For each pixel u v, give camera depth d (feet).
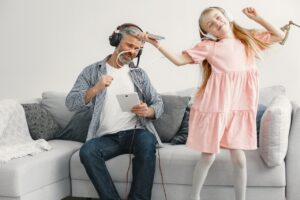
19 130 8.68
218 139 6.66
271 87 8.98
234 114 6.81
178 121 8.55
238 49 6.95
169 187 7.30
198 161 7.02
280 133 6.68
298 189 7.02
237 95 6.83
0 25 11.90
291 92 9.89
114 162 7.46
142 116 7.82
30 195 6.89
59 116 9.77
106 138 7.74
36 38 11.62
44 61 11.61
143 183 7.09
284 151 6.83
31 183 6.90
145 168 7.11
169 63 10.46
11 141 8.35
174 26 10.43
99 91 7.61
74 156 7.79
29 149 7.73
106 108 8.02
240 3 9.96
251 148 6.72
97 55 11.13
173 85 10.50
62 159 7.74
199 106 6.97
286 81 9.88
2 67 12.05
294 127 7.16
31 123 9.07
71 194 7.93
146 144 7.29
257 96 6.93
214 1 10.11
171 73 10.48
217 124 6.70
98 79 8.09
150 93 8.21
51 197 7.41
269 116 6.73
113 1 10.83
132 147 7.59
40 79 11.72
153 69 10.59
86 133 9.08
